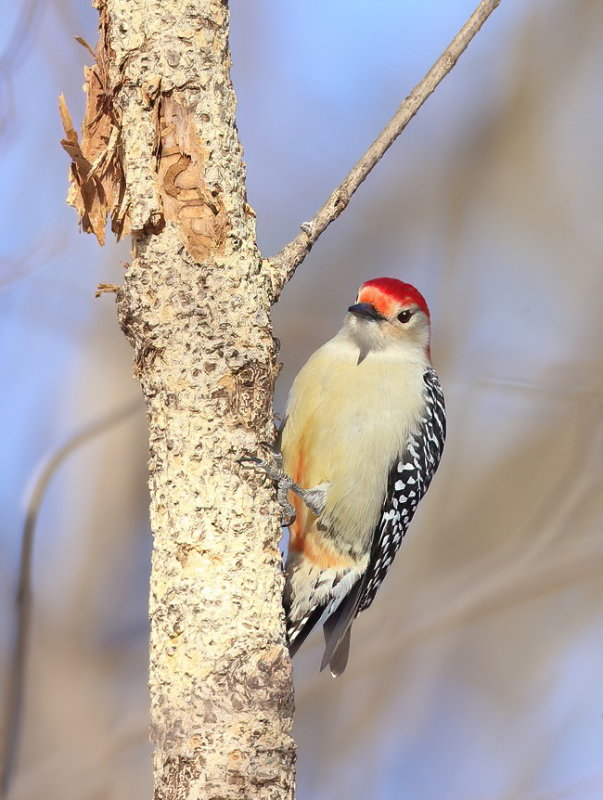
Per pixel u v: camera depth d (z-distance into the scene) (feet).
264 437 24.29
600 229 58.49
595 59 60.49
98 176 24.17
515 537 48.83
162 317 23.90
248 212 24.68
